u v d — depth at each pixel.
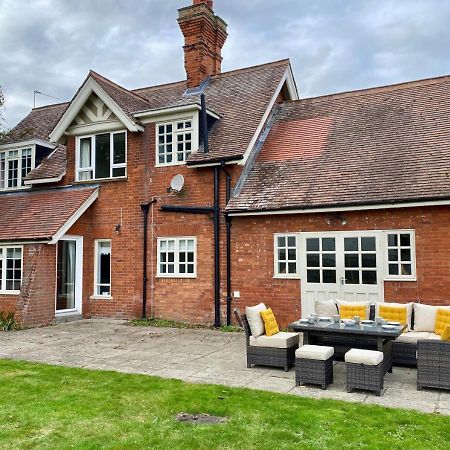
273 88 15.75
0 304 13.97
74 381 7.48
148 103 17.19
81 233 15.24
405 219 11.15
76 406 6.24
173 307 14.05
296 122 15.46
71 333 12.28
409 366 8.55
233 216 13.09
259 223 12.88
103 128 15.57
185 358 9.27
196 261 13.78
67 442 5.06
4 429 5.45
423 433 5.25
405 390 7.11
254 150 14.58
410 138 12.74
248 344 8.55
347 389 6.99
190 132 14.28
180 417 5.86
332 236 11.95
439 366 6.98
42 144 18.08
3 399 6.55
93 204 15.62
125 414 5.93
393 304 9.45
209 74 18.02
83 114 15.95
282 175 13.40
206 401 6.40
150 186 14.73
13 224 14.91
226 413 5.96
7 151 18.66
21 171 18.22
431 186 10.86
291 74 17.11
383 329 7.67
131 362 8.93
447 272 10.65
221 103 16.00
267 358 8.38
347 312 9.68
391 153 12.50
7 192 17.61
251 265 12.91
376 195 11.30
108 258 15.48
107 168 15.66
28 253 13.79
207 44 17.84
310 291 12.11
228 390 6.95
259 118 14.52
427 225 10.91
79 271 15.19
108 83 16.05
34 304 13.44
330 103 15.74
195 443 5.01
